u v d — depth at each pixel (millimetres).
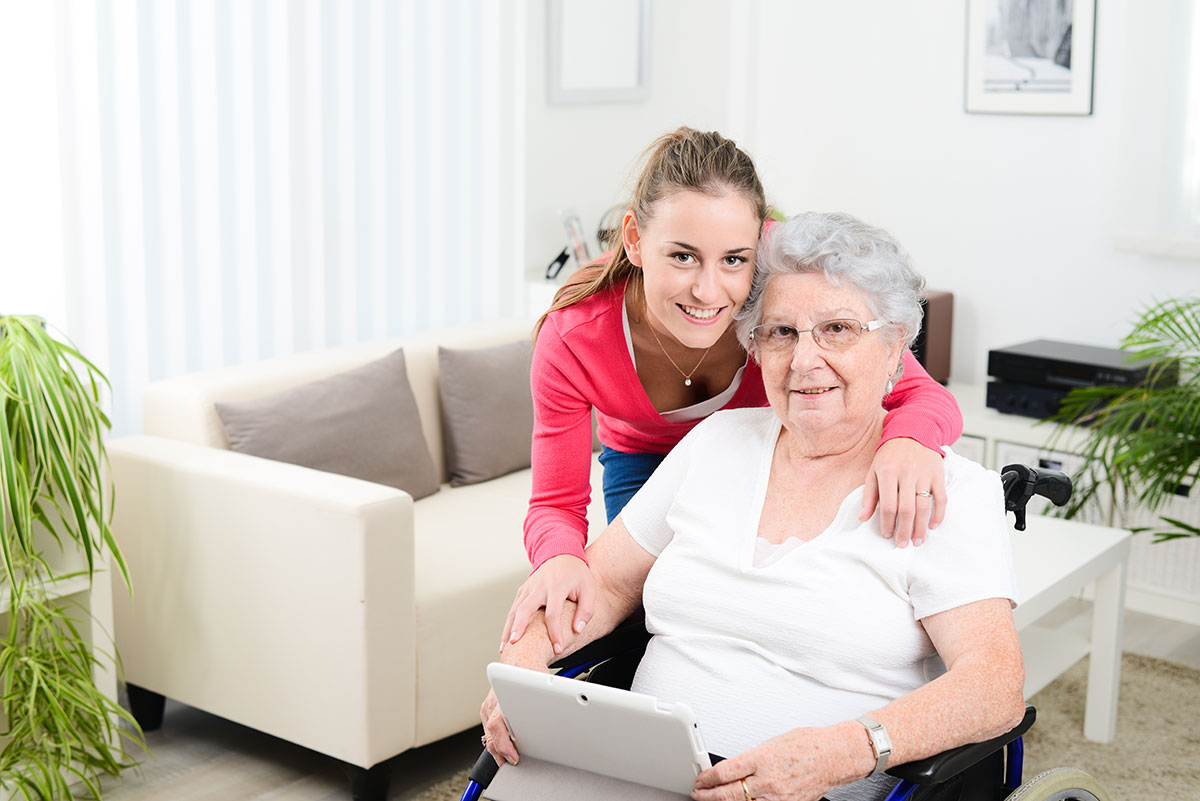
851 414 1697
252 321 3701
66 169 3217
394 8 4012
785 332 1697
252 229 3656
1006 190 4480
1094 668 3092
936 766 1491
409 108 4086
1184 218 4074
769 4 4961
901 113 4688
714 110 5062
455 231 4309
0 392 2484
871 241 1688
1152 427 3607
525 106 4363
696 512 1802
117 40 3297
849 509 1695
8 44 3084
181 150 3479
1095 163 4266
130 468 2990
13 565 2635
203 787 2861
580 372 1957
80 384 2672
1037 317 4477
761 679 1685
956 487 1672
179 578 2945
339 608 2666
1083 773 1847
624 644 1905
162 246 3477
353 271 3980
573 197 4617
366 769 2713
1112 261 4273
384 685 2693
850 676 1652
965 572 1611
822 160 4914
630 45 4668
